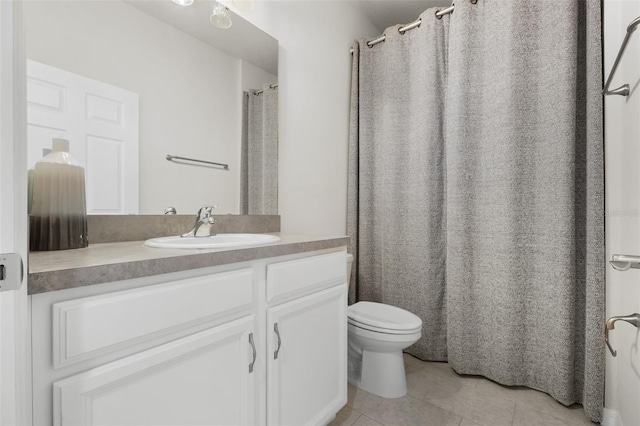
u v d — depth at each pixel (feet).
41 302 1.88
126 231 3.96
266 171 5.71
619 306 4.32
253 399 3.20
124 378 2.21
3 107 1.60
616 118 4.37
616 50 4.48
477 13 5.90
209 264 2.76
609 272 4.47
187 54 4.59
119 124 3.88
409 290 6.77
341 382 4.46
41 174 3.01
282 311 3.48
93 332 2.05
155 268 2.38
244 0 4.81
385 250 7.14
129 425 2.27
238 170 5.28
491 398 5.24
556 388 5.10
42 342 1.88
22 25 1.71
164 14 4.34
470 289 5.91
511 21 5.44
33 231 2.94
